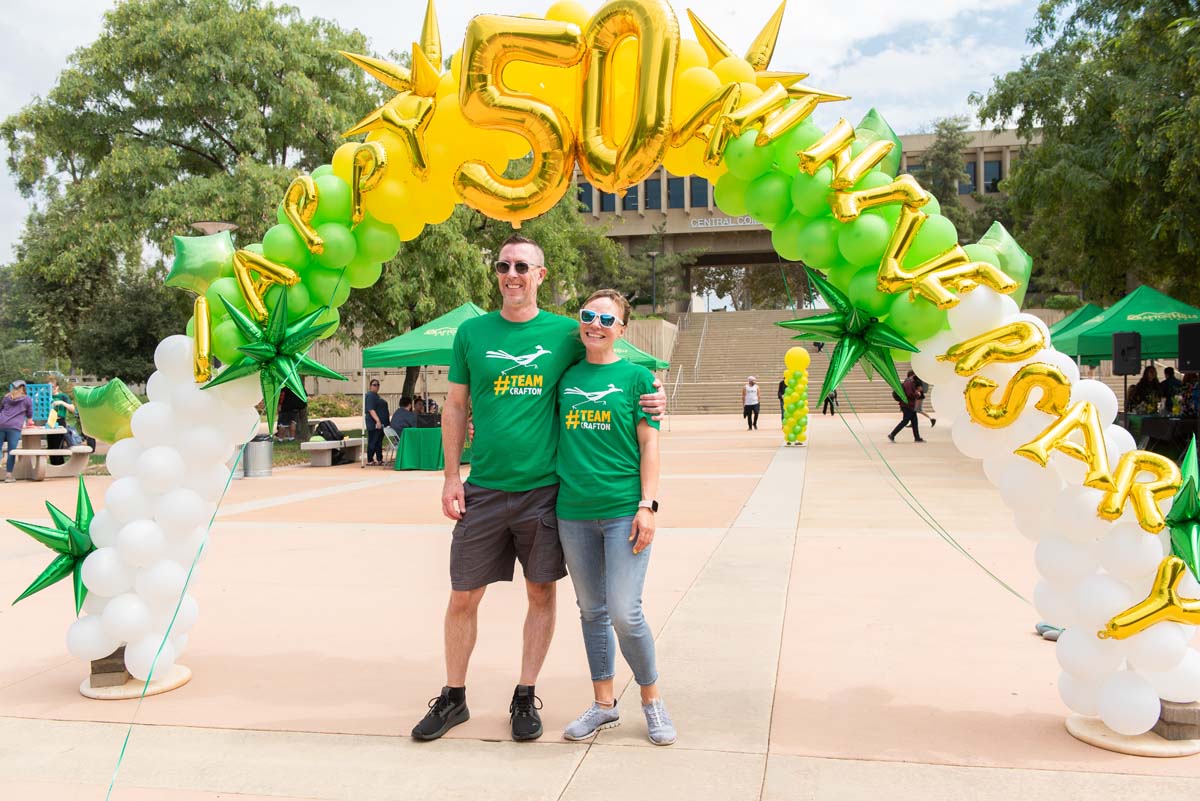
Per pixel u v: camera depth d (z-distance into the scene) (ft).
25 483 48.55
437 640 16.49
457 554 11.94
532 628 12.01
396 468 53.16
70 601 20.20
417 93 13.53
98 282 114.11
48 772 10.88
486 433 11.82
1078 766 10.57
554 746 11.45
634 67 13.10
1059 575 11.36
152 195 65.57
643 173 12.58
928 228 11.87
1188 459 11.28
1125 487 10.81
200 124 71.41
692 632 16.51
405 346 49.39
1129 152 50.96
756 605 18.40
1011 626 16.53
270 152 73.82
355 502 37.40
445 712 11.94
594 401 11.42
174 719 12.57
